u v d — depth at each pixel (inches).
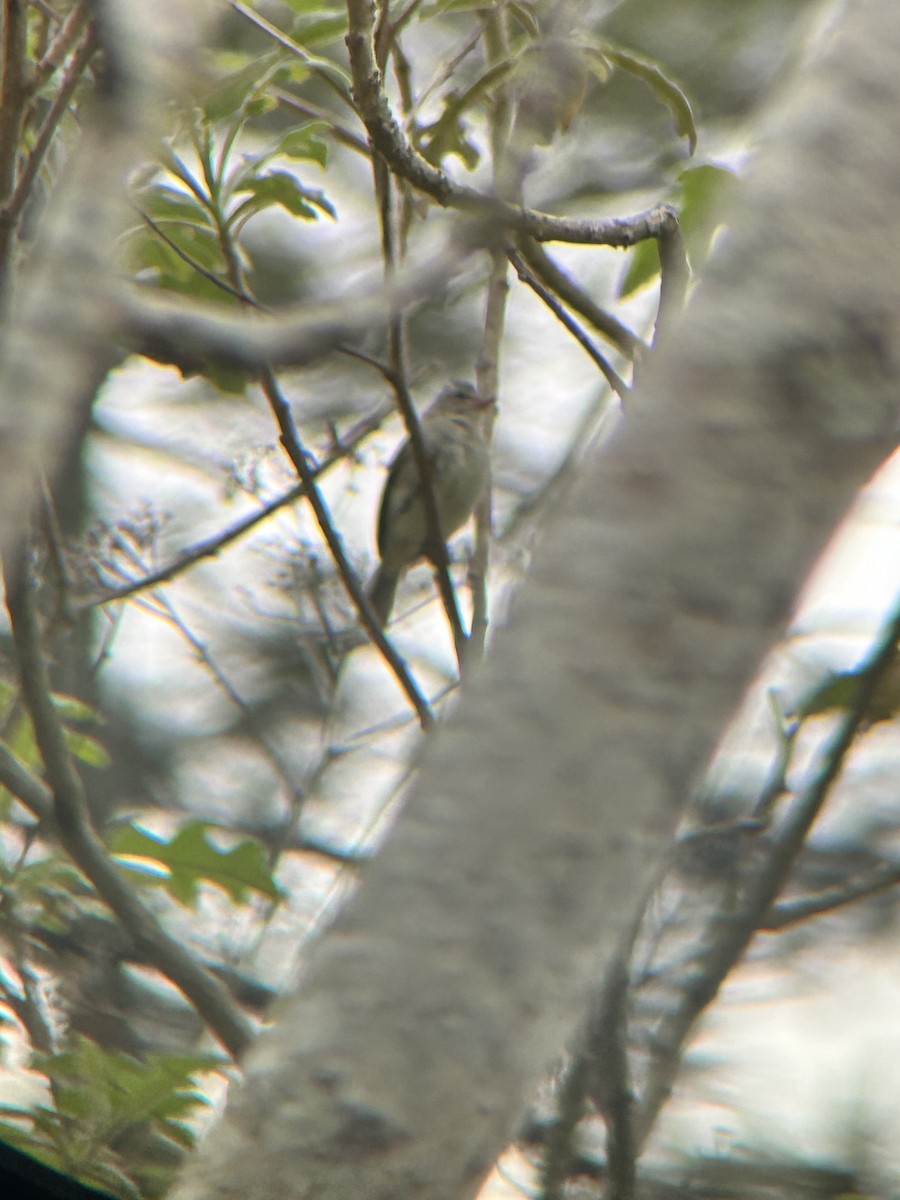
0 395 84.1
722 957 223.0
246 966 266.4
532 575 97.3
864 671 238.4
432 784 94.8
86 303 87.4
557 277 209.5
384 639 227.1
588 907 93.0
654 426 97.4
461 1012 93.2
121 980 257.1
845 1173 230.8
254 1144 94.6
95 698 392.5
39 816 221.5
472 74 294.8
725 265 101.7
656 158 416.2
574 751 93.2
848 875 296.8
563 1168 195.8
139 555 322.7
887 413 98.3
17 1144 195.3
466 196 187.6
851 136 103.0
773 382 97.4
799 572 96.0
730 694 94.7
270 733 414.6
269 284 427.2
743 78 422.0
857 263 100.0
